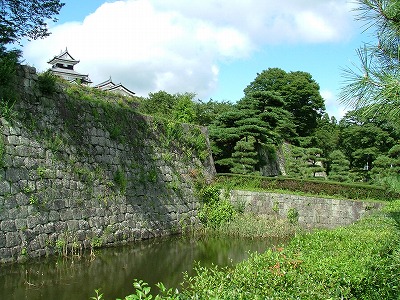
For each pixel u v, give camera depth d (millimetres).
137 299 3484
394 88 3455
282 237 17047
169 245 14461
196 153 20562
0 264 9516
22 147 10633
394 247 6305
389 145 33250
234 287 5191
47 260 10625
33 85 11461
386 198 20375
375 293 5516
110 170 14023
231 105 39812
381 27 3814
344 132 37031
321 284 5355
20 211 10266
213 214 18953
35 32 13602
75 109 13047
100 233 13008
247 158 25891
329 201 19578
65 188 11883
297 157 34438
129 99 21594
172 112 32750
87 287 8805
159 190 16656
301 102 45375
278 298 4852
